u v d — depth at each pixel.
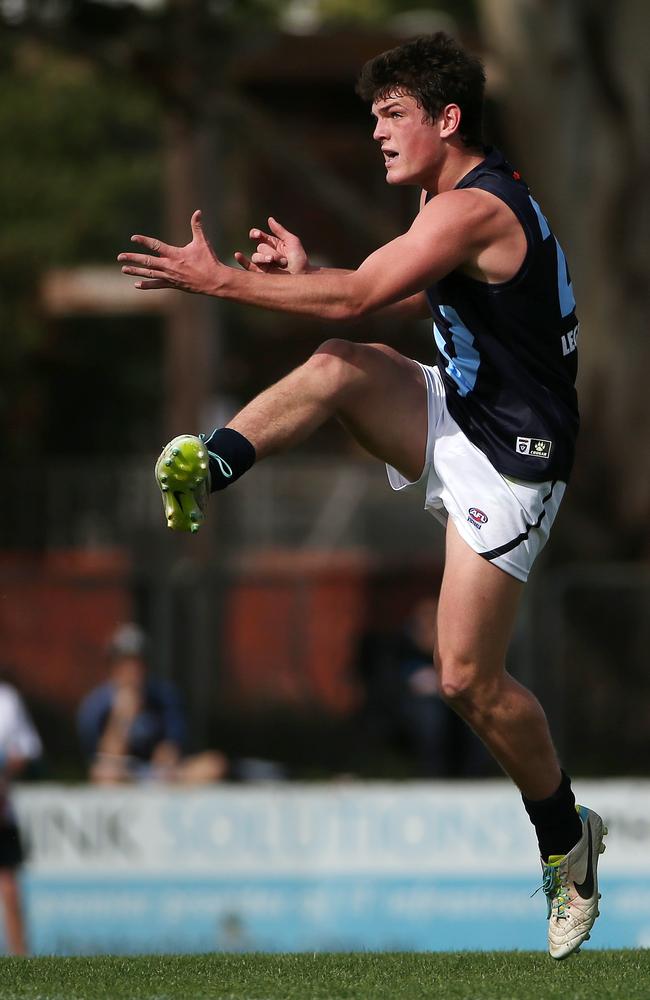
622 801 28.12
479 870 28.41
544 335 13.40
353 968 15.08
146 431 88.44
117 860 29.14
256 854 28.95
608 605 36.78
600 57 43.06
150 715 33.22
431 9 90.19
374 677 39.34
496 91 44.44
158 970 15.00
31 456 85.12
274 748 39.38
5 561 60.66
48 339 85.81
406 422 13.83
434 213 13.02
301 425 13.55
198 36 46.91
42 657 41.06
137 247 83.81
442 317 13.65
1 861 29.00
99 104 83.75
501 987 13.35
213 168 55.78
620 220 43.78
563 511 45.06
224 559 57.12
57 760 40.44
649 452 44.50
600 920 27.88
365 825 28.78
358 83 13.86
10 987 13.64
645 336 44.28
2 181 82.31
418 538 61.59
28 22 45.75
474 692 13.62
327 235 77.56
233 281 13.00
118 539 61.06
